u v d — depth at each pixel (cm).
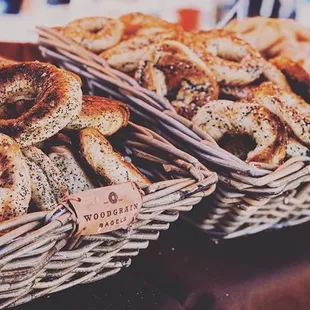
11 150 78
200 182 82
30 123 80
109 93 103
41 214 70
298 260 98
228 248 99
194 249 98
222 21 159
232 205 93
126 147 96
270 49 132
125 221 75
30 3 147
